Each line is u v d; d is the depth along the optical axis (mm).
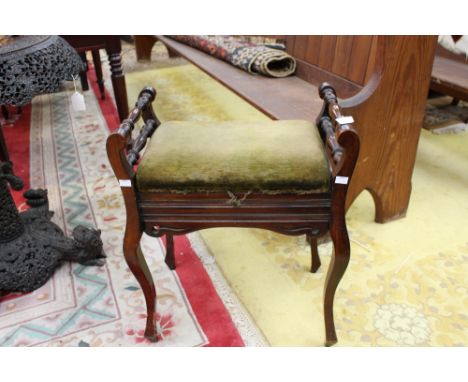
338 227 1042
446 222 1819
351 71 1873
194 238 1740
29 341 1288
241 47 2439
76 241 1551
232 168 1015
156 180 1018
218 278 1521
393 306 1400
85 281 1521
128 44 5047
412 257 1614
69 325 1343
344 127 918
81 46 2348
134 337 1301
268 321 1355
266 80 2213
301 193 1018
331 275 1122
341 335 1302
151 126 1342
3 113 2934
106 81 3688
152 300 1204
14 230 1495
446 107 3068
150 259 1625
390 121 1518
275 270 1569
